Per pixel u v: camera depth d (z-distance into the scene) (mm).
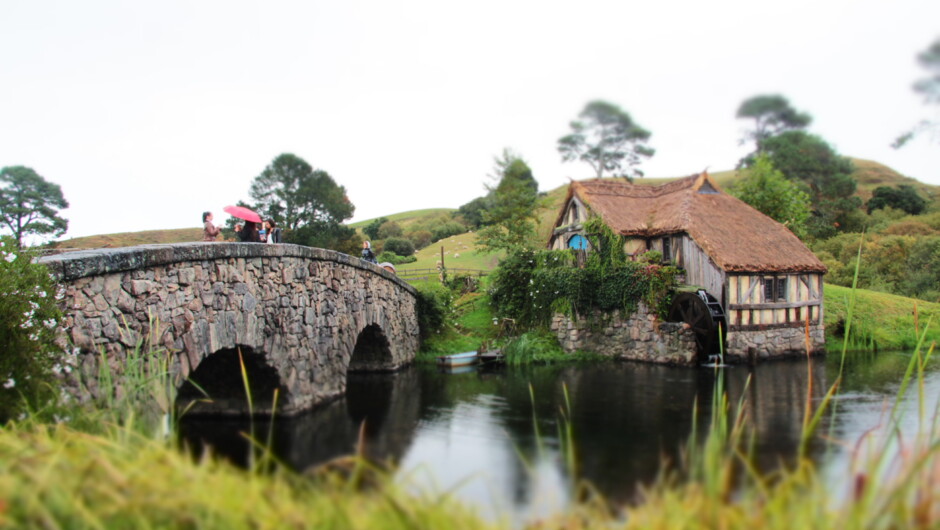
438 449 9961
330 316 14188
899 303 25969
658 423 11703
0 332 5207
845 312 24719
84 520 2801
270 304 11094
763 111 64875
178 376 7980
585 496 7410
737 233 22656
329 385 14125
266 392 12062
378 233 57156
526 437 10766
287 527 3082
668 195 25938
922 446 3930
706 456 4398
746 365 20016
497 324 25812
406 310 21828
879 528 3111
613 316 23141
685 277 22594
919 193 54281
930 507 3043
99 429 5188
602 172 67750
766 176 31016
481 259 41625
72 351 5812
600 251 23844
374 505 3369
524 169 34094
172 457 3693
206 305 8820
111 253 6594
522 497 7289
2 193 14562
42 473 3074
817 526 3256
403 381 17969
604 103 65500
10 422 4551
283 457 9531
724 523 3184
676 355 20672
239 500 3256
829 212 47719
